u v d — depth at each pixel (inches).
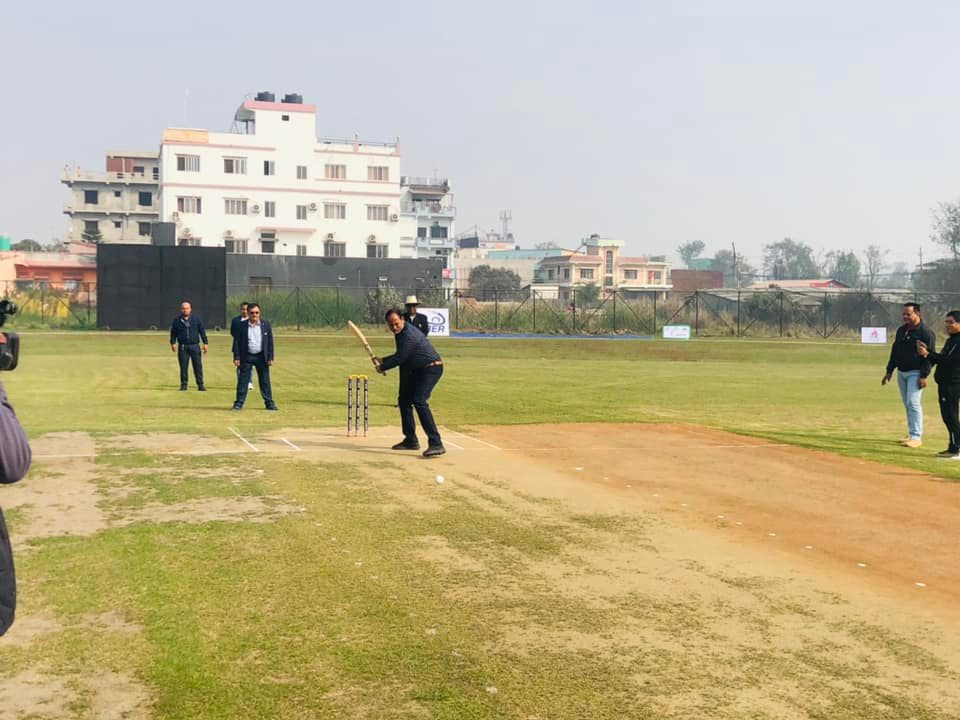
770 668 209.0
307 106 3708.2
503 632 229.0
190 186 3590.1
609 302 3107.8
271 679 197.8
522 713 183.0
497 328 2410.2
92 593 252.5
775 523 354.3
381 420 649.0
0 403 119.3
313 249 3737.7
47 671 200.5
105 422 604.7
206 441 521.7
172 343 845.8
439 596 256.4
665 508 376.8
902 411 783.7
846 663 213.0
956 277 2974.9
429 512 359.3
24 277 3235.7
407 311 749.9
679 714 183.8
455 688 194.5
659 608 250.4
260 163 3666.3
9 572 125.0
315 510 357.1
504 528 336.5
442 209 5014.8
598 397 861.2
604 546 314.7
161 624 229.5
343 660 208.7
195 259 2118.6
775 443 565.6
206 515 345.1
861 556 308.3
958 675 206.8
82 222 4618.6
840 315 2556.6
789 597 262.5
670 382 1065.5
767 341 2202.3
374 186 3791.8
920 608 254.7
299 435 557.6
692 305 2736.2
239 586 261.3
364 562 287.7
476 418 676.1
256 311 692.1
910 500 400.8
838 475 459.8
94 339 1740.9
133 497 373.1
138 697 188.1
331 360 1312.7
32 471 420.8
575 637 226.7
